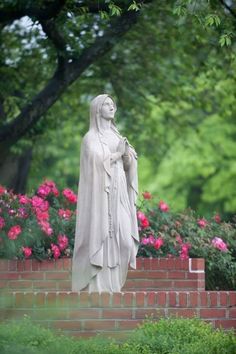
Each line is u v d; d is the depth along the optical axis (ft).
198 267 47.47
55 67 73.82
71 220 49.01
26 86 73.72
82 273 41.70
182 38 73.15
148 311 40.88
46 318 33.68
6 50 73.67
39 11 57.88
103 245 41.63
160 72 77.30
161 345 35.45
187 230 51.52
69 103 79.41
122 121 82.38
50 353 29.40
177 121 88.02
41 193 51.34
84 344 34.12
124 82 75.46
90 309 40.40
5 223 47.01
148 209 52.31
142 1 56.24
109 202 41.88
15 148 71.51
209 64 74.08
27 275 46.44
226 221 57.82
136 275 47.44
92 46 59.72
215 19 51.90
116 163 42.24
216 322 41.73
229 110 81.87
